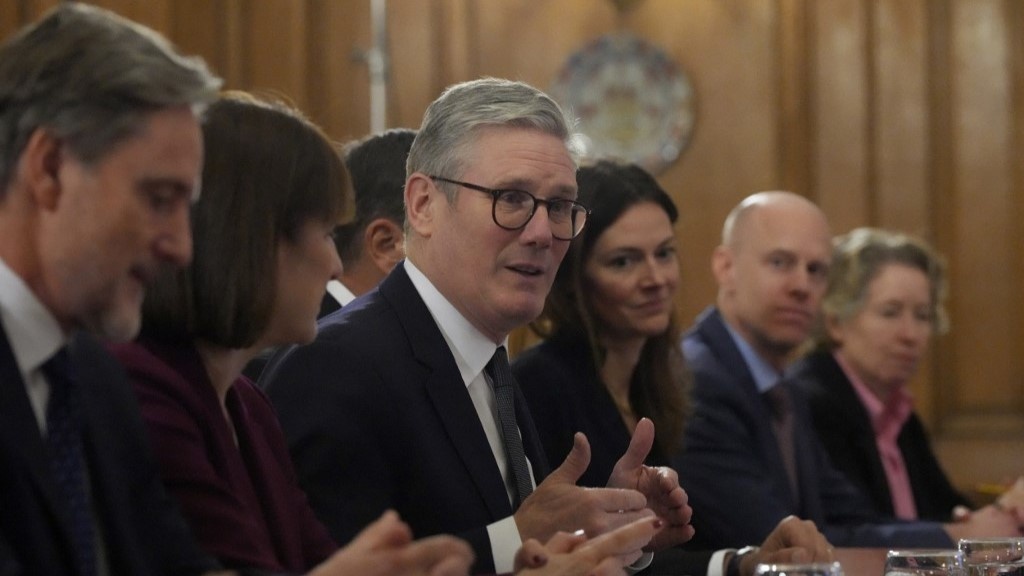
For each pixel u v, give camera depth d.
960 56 7.78
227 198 2.19
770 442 4.30
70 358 1.88
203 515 2.12
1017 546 2.71
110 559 1.91
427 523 2.69
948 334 7.73
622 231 3.64
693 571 3.41
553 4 7.89
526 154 2.86
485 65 7.82
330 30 7.54
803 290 4.57
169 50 1.84
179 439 2.15
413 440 2.71
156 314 2.20
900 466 5.30
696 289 7.82
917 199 7.74
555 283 3.65
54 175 1.77
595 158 3.74
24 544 1.72
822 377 5.10
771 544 3.36
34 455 1.76
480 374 2.92
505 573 2.52
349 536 2.59
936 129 7.77
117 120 1.76
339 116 7.52
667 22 7.90
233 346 2.23
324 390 2.68
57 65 1.77
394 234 3.59
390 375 2.73
